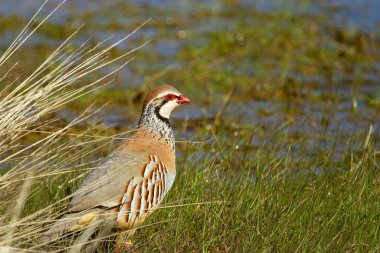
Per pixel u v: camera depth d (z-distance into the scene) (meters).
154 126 15.72
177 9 36.53
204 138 21.47
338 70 30.20
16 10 34.84
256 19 34.84
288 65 29.94
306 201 15.40
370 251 13.91
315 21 34.59
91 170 15.03
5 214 13.11
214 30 33.34
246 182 16.48
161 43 32.03
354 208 15.11
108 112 24.78
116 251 14.38
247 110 25.97
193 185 16.30
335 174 17.23
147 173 14.66
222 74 29.08
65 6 36.34
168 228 14.38
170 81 28.48
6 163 16.75
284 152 20.58
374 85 28.72
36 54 28.50
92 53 27.59
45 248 13.20
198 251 13.89
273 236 14.16
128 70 28.86
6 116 13.67
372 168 17.56
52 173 13.93
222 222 14.55
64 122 21.31
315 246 13.77
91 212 13.85
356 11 36.34
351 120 25.02
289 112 25.86
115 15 35.25
